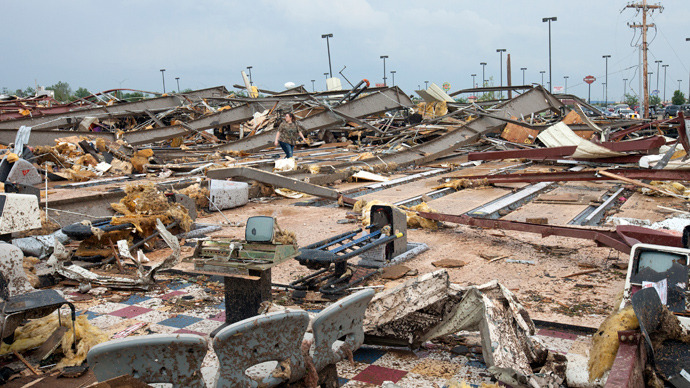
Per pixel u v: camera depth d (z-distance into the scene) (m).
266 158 21.23
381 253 7.07
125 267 7.38
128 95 44.75
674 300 4.14
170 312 5.80
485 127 24.05
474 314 4.29
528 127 23.36
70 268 6.76
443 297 4.43
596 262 7.24
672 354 3.66
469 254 7.82
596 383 3.64
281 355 3.34
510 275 6.75
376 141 27.92
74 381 4.09
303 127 24.75
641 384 3.30
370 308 4.70
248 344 3.14
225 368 3.11
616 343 3.66
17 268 4.92
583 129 22.67
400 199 12.55
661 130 23.41
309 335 4.14
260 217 5.38
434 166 20.16
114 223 7.70
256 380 3.29
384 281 6.61
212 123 27.39
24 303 4.39
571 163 17.56
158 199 8.45
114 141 19.05
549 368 3.98
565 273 6.80
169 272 7.27
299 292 6.19
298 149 26.67
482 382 4.12
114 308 5.95
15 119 24.31
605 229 8.34
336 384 3.83
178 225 8.91
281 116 25.39
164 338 2.97
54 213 9.53
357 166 17.33
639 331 3.63
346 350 3.86
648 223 8.98
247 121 29.61
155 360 3.01
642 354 3.45
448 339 4.97
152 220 8.16
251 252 5.31
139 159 16.73
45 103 37.75
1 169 13.07
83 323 4.83
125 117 31.23
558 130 19.98
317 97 27.44
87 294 6.47
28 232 8.66
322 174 15.48
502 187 14.17
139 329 5.30
